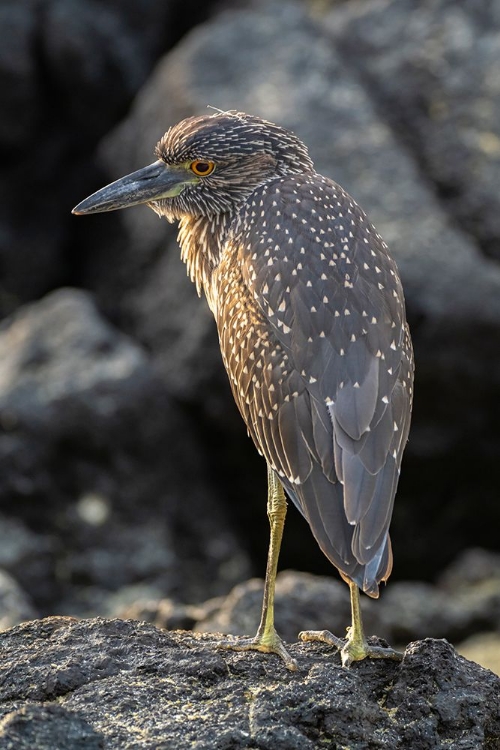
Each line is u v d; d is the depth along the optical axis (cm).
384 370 707
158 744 618
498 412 1464
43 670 682
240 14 1778
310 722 646
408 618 1377
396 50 1712
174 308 1577
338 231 759
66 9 1808
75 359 1487
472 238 1548
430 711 674
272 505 749
